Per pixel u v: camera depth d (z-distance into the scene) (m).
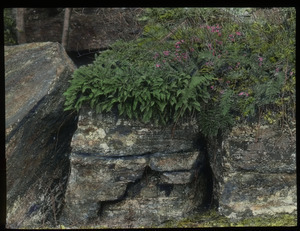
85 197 4.75
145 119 4.50
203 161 5.00
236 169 4.57
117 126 4.60
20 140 4.55
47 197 4.98
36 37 6.05
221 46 4.64
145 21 5.55
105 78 4.53
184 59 4.64
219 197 4.72
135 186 4.83
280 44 4.49
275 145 4.52
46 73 4.72
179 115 4.50
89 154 4.66
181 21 5.08
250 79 4.45
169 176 4.75
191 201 4.93
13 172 4.58
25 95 4.63
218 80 4.53
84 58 6.07
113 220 4.84
